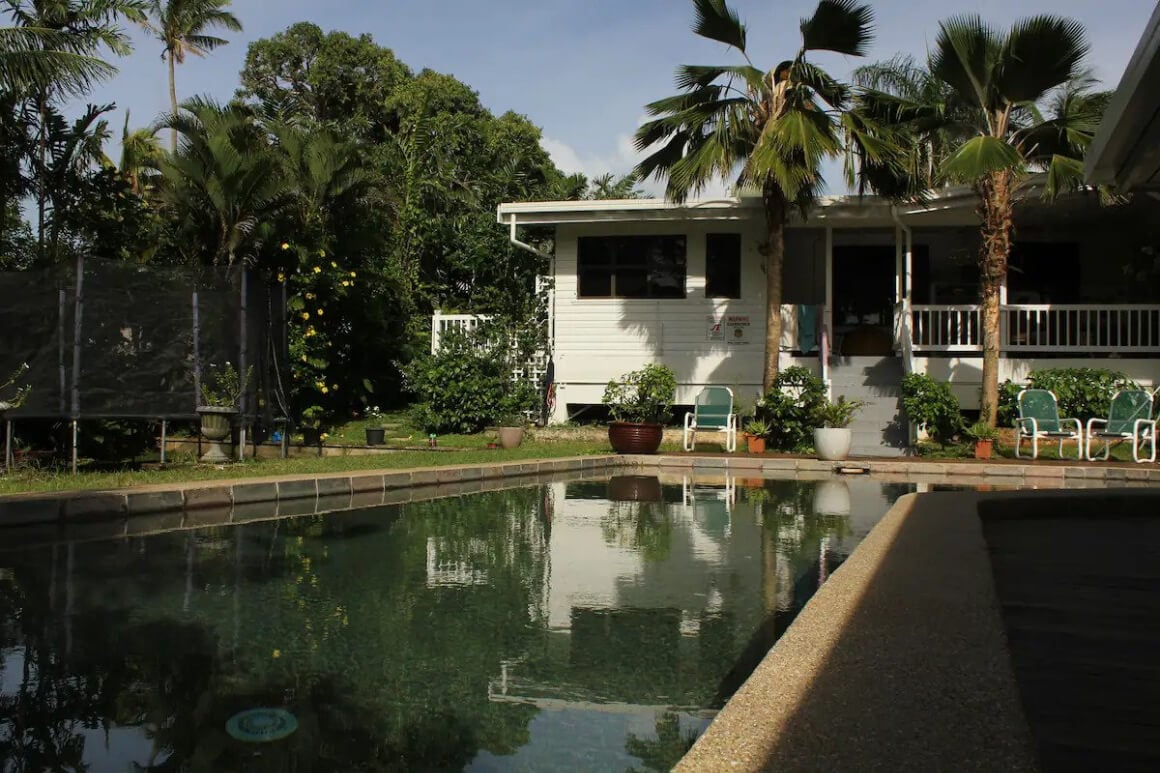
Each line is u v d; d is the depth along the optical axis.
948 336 14.95
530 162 27.31
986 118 12.68
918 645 2.54
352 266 16.17
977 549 4.09
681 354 16.16
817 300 17.72
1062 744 2.25
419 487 9.37
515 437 13.50
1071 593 4.05
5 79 10.50
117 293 9.10
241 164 13.54
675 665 3.19
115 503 6.82
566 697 2.86
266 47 35.31
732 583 4.58
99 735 2.47
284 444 11.40
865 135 12.27
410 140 21.17
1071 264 16.78
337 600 4.15
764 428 13.20
